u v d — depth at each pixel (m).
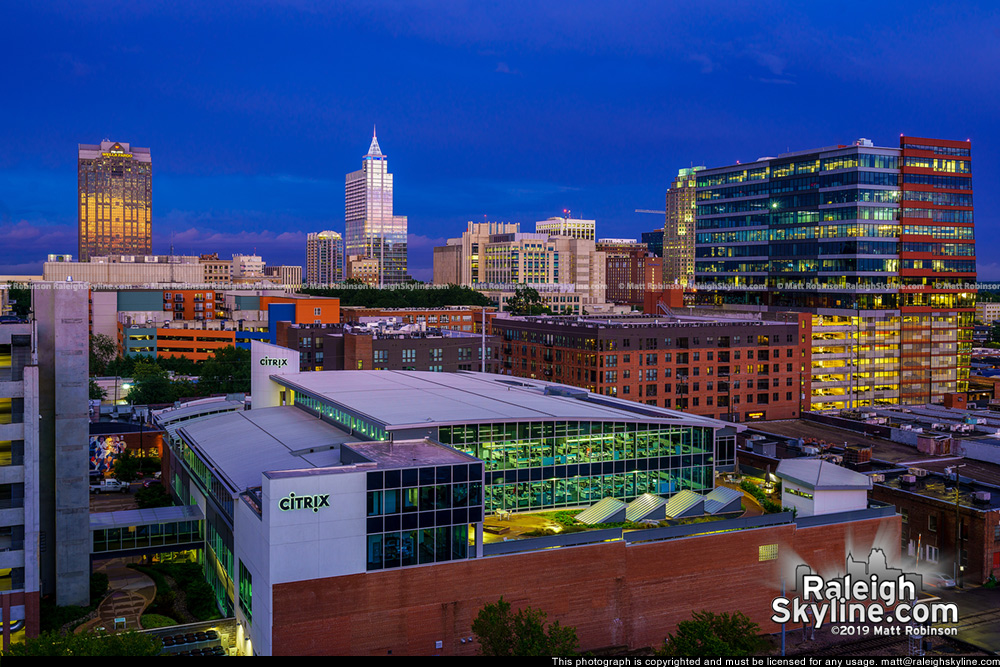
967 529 114.06
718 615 90.31
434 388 131.38
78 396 91.12
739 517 99.44
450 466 80.31
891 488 125.62
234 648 84.12
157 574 103.44
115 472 154.50
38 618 81.81
